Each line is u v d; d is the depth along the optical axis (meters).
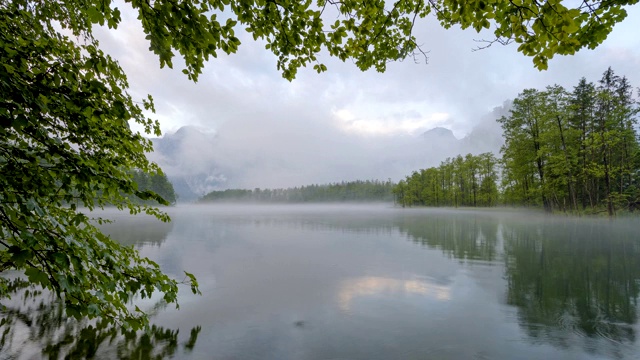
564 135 37.44
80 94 2.44
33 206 2.18
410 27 4.04
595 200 41.50
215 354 6.48
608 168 34.72
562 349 6.68
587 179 37.41
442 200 91.31
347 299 9.79
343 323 8.01
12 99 2.08
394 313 8.66
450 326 7.80
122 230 31.17
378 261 15.54
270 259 16.11
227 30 3.01
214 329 7.63
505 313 8.59
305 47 3.88
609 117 37.69
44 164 2.60
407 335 7.35
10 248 2.03
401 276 12.53
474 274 12.77
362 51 4.27
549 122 37.44
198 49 2.85
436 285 11.27
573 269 13.50
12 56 2.33
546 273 12.87
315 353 6.55
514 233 26.56
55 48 3.08
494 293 10.28
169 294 3.46
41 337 6.92
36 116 2.36
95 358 6.22
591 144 35.41
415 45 4.30
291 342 7.03
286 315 8.54
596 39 3.38
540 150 36.91
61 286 2.19
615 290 10.52
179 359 6.25
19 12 3.03
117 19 2.59
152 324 7.82
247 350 6.68
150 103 4.50
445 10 3.91
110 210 72.50
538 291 10.48
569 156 37.50
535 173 44.12
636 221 31.67
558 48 2.65
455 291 10.55
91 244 2.91
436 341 7.05
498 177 68.12
